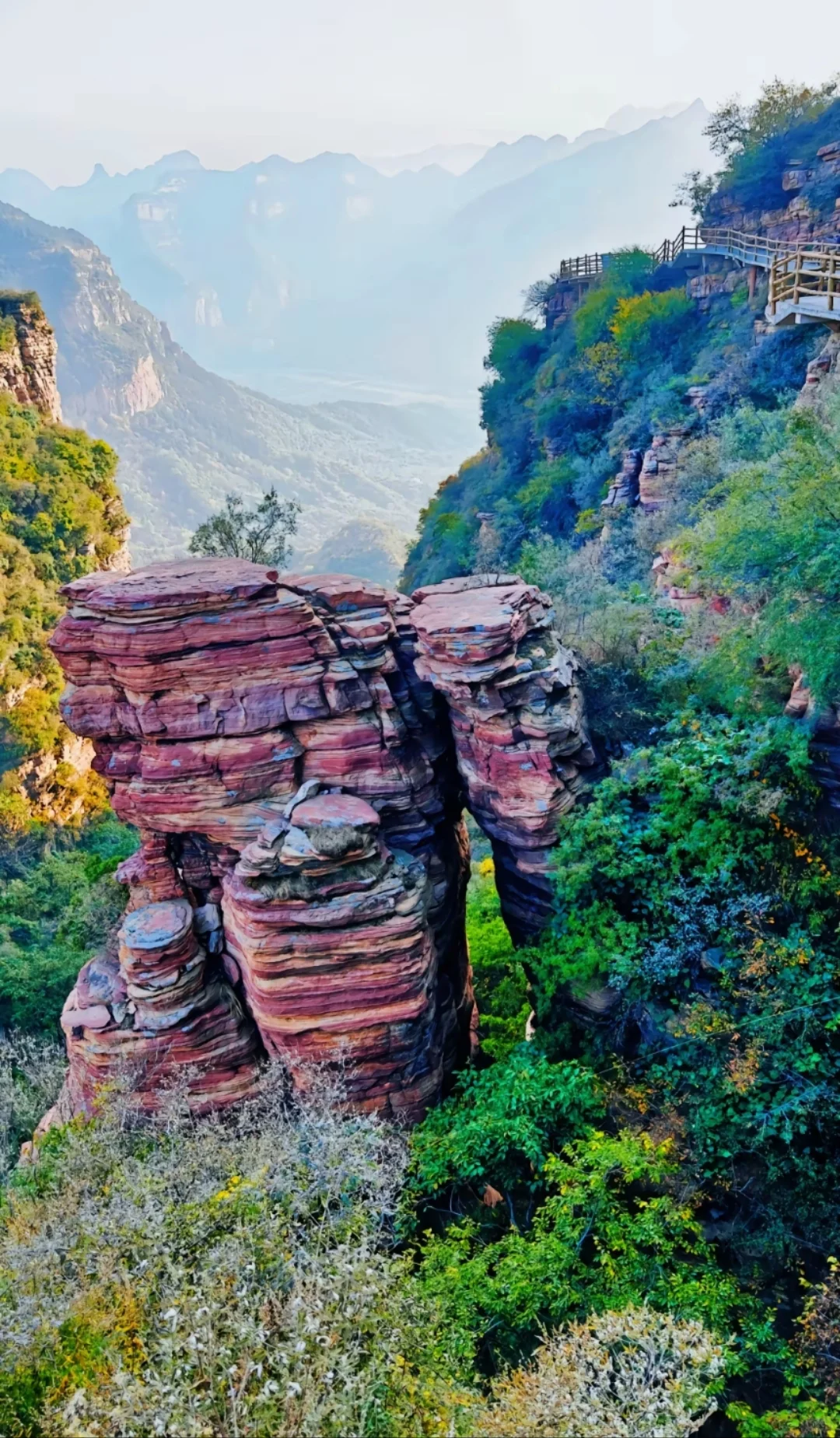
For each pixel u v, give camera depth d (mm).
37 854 48031
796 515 13977
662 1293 11516
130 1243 11375
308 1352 9445
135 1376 9266
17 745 51281
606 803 16453
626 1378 9203
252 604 15961
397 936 15414
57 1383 10375
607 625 19750
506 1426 8875
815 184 48219
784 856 14680
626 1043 15602
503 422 64938
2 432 64312
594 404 51125
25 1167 18594
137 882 17531
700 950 14508
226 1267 10398
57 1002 31844
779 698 15844
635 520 33594
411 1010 15719
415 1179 14523
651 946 15039
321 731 16844
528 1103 14422
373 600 17500
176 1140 14102
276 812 16609
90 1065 16672
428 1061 16641
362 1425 8797
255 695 16359
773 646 14375
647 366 49125
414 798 17547
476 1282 11984
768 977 13516
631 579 29828
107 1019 16609
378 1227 12922
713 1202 13078
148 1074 16594
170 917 16828
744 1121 12805
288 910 15312
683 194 61875
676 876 15227
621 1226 12281
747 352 37844
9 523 61156
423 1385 9719
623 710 18984
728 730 16062
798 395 28609
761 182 53156
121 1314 10555
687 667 18344
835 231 45125
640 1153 12656
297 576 18234
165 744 16438
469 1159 14039
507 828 17172
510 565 47000
